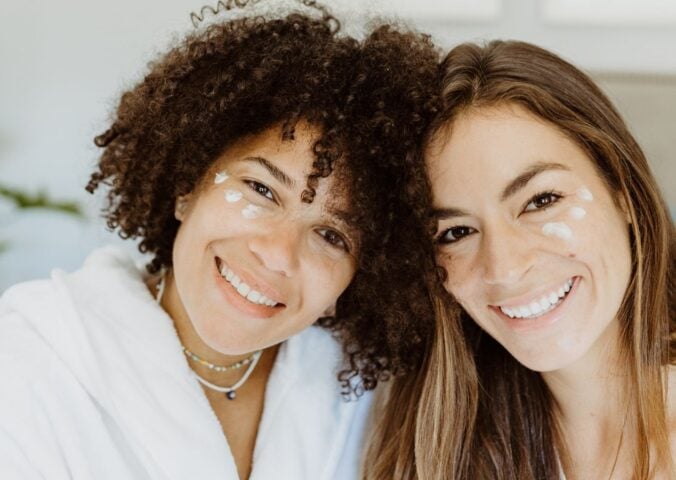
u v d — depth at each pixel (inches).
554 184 39.3
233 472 40.7
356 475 46.3
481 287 40.6
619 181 41.0
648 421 41.7
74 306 40.3
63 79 74.4
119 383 39.9
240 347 40.3
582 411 44.2
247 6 46.1
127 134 43.9
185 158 40.1
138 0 72.6
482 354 46.2
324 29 40.1
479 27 70.1
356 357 46.3
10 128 75.4
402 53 39.8
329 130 36.8
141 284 43.0
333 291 40.4
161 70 42.4
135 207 44.2
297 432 44.0
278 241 37.9
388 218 39.4
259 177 37.9
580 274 39.6
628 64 67.9
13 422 37.6
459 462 44.6
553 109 39.7
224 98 38.0
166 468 39.6
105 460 39.4
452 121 39.1
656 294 42.1
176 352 41.1
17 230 76.3
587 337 40.2
